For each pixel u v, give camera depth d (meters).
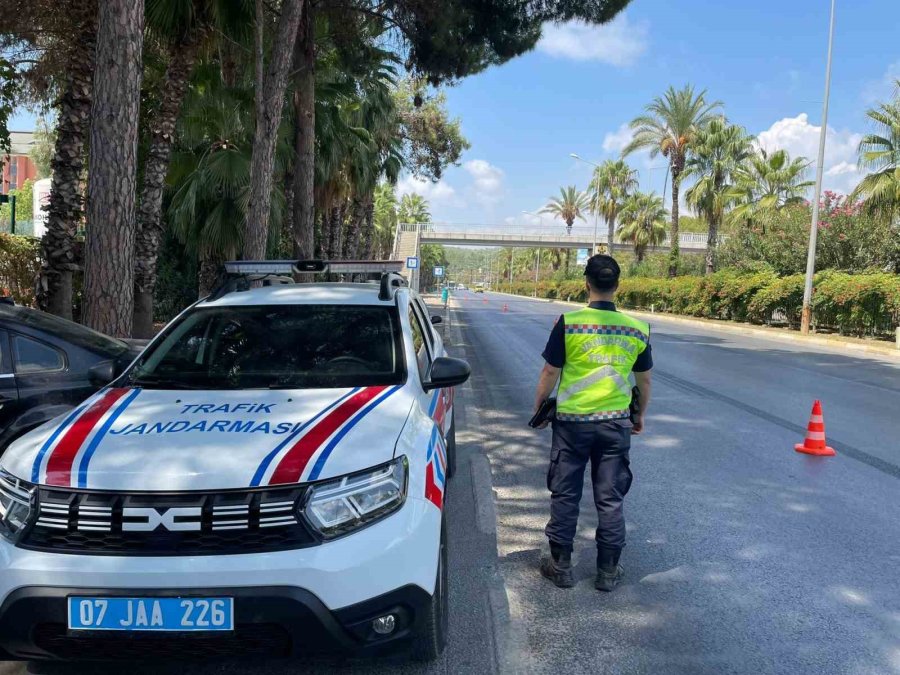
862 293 21.52
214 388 3.52
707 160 39.12
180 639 2.50
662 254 57.88
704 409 9.37
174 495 2.57
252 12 11.60
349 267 4.67
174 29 10.86
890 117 23.88
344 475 2.67
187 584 2.48
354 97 19.30
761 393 10.81
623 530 3.91
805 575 4.14
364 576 2.57
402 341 3.95
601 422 3.80
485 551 4.48
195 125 14.41
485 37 14.22
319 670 3.11
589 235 62.84
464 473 6.20
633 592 3.92
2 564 2.54
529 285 97.69
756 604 3.77
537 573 4.16
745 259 33.00
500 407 9.41
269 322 4.07
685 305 36.50
